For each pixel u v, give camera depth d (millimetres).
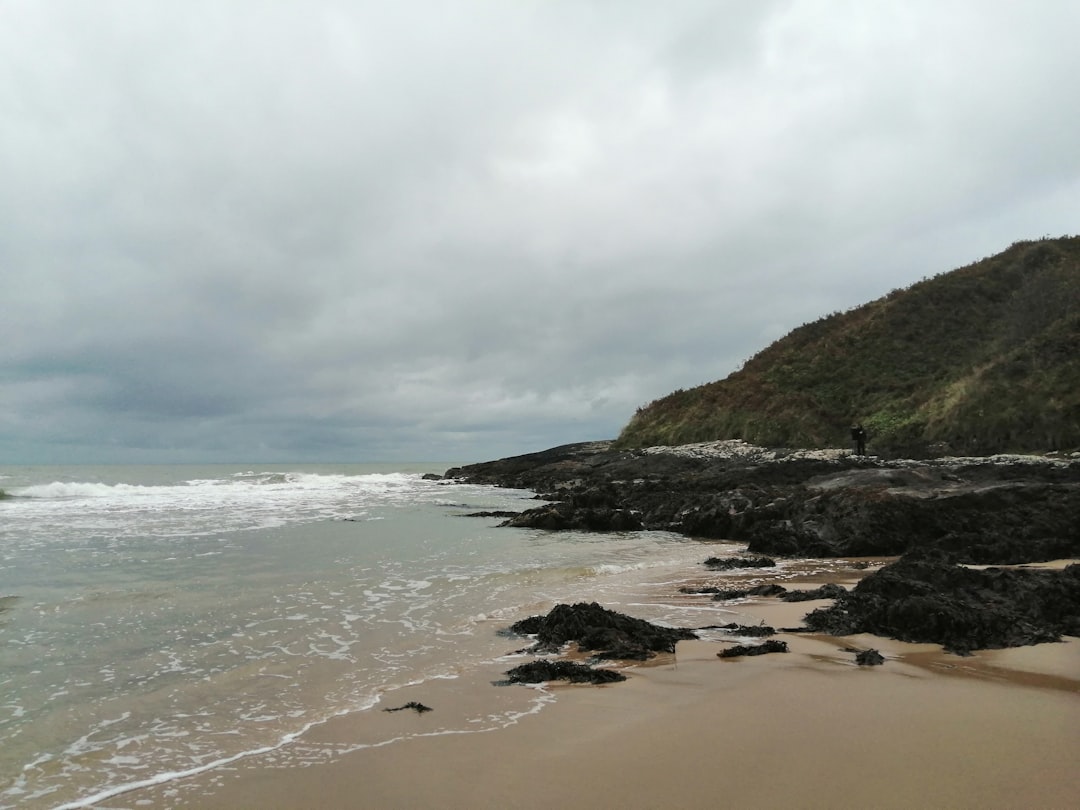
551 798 4320
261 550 16562
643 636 8359
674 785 4398
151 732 5789
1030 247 47625
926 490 18000
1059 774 4238
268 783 4754
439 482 52656
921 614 8109
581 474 41219
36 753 5375
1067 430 24609
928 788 4133
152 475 59375
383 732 5660
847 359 42531
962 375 34062
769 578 13289
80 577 12867
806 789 4227
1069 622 7895
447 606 10852
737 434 39500
